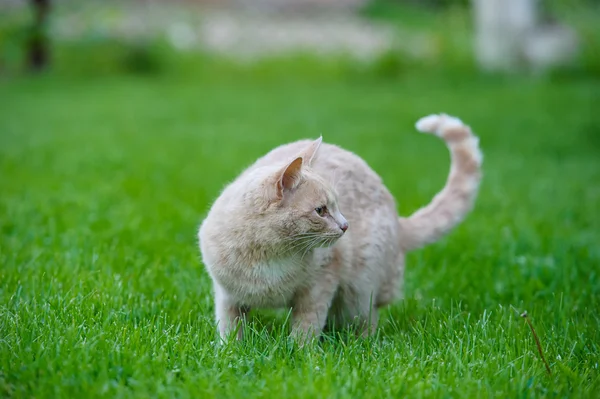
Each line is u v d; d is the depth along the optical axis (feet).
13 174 28.09
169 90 58.49
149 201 24.57
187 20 76.23
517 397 11.17
